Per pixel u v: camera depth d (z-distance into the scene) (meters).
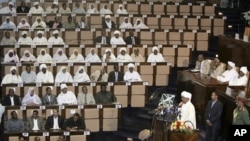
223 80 49.97
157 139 35.12
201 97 49.62
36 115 48.84
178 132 31.75
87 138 47.84
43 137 46.84
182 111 41.06
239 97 43.38
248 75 49.44
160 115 35.47
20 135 46.47
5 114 49.50
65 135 47.34
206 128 45.62
